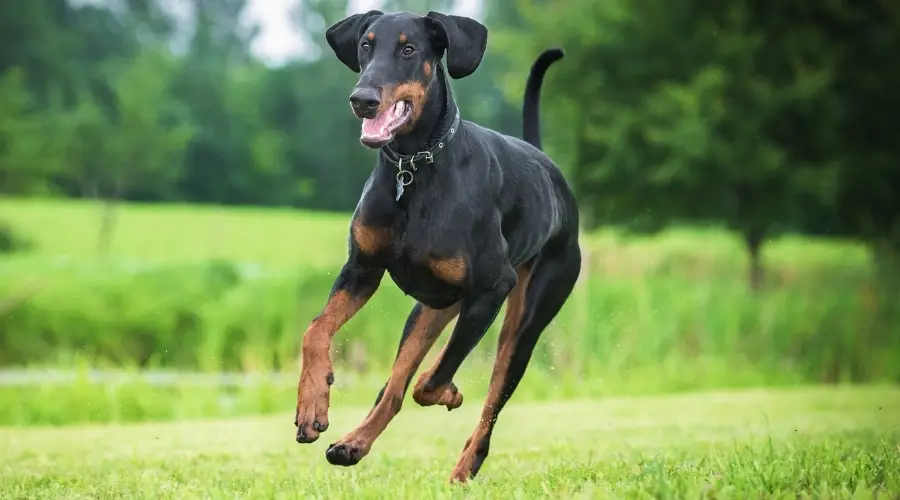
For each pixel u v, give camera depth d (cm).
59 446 734
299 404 438
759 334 1368
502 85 1920
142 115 2569
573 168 1750
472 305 473
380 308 1241
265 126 3900
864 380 1353
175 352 1284
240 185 3688
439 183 464
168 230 2400
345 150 3856
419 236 462
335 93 3853
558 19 1792
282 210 3525
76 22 4131
